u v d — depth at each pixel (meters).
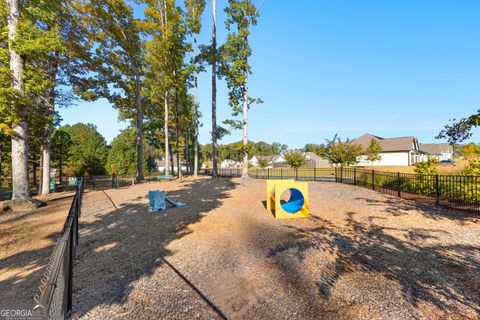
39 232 6.45
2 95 8.93
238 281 3.66
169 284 3.60
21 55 10.02
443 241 4.91
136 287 3.51
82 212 8.95
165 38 20.42
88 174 35.38
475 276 3.48
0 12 10.05
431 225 5.98
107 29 18.94
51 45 9.77
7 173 29.70
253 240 5.50
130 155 40.50
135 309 2.97
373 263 4.07
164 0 20.42
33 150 22.50
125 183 22.69
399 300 3.00
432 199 9.14
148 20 21.20
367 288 3.30
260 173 29.84
